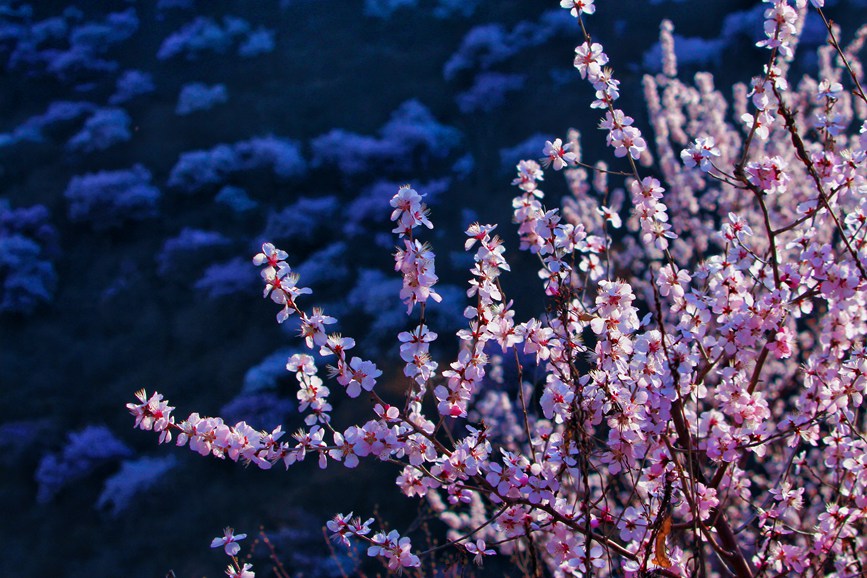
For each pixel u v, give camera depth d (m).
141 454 7.45
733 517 3.89
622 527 2.27
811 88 6.23
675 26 11.58
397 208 2.06
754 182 2.49
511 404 5.71
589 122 10.22
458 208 9.65
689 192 5.96
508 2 12.86
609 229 7.72
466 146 10.52
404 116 11.11
